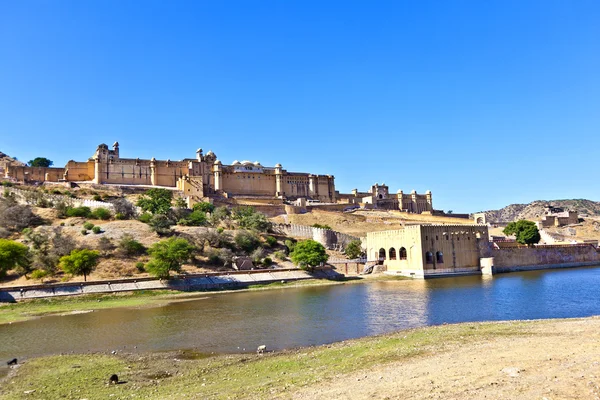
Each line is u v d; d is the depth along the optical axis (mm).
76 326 38938
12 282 61344
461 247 87125
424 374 18984
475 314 40188
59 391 21031
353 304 48969
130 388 21094
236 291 66000
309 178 173625
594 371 16719
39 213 90562
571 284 61875
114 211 96750
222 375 22641
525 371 17734
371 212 153875
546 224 151750
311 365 23422
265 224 103125
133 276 67125
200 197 128250
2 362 27172
